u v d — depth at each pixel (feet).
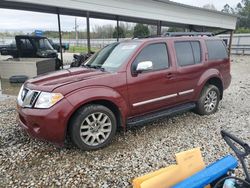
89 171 10.02
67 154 11.38
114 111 12.55
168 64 14.24
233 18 54.65
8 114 17.21
